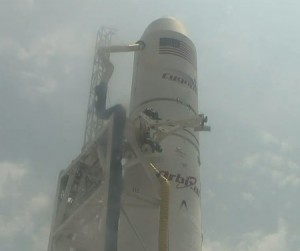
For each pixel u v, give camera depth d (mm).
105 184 22453
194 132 26016
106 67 28484
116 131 23484
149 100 26078
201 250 23125
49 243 25531
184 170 24156
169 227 22328
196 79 28109
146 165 23375
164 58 27203
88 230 24875
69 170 27000
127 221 22484
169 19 29125
